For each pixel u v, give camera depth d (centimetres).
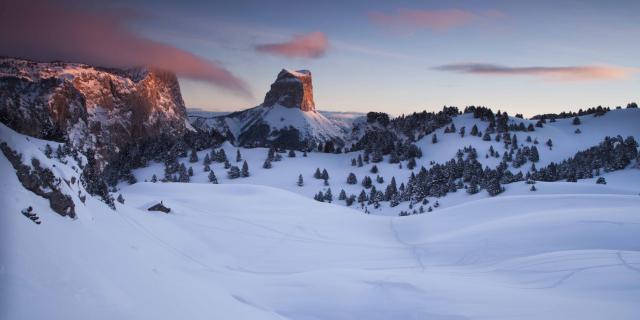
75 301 803
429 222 6781
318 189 18400
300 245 5219
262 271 3950
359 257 4644
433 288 2402
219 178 19938
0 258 763
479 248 4356
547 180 15238
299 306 2244
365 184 18650
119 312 864
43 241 930
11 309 659
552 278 2541
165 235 4131
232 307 1448
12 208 976
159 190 9650
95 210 2541
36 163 1240
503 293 2244
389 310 2128
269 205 8581
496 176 14550
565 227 4366
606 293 2100
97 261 1049
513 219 5297
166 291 1159
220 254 4341
